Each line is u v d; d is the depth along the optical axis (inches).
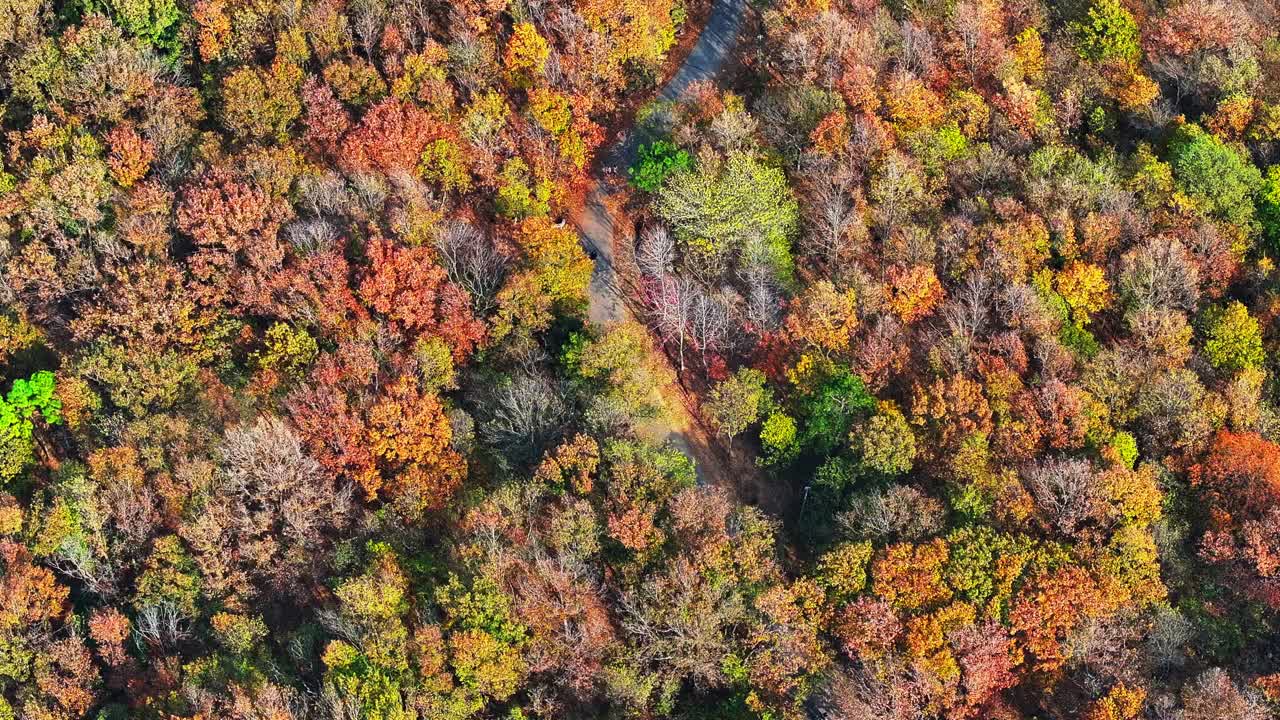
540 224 3951.8
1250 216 4180.6
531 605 3152.1
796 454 3676.2
